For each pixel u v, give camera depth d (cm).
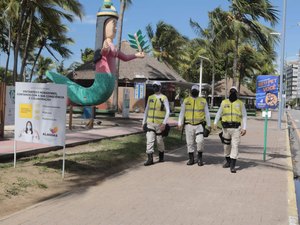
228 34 3181
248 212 651
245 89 7744
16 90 859
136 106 3941
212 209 662
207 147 1490
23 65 2703
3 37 3584
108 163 1019
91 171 932
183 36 5072
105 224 571
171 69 4619
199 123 1063
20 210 630
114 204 677
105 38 1825
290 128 2819
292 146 1720
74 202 683
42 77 5394
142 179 885
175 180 877
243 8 3027
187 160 1163
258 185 850
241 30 3042
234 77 3238
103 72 1822
